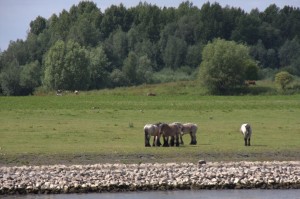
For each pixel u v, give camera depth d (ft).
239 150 391.24
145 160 353.10
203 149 393.91
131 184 283.38
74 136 461.78
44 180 286.25
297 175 300.61
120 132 488.02
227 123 562.66
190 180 289.33
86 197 269.03
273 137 461.78
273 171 306.76
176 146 408.67
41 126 530.27
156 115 637.71
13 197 269.03
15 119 593.42
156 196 271.28
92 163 343.87
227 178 294.05
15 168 316.60
